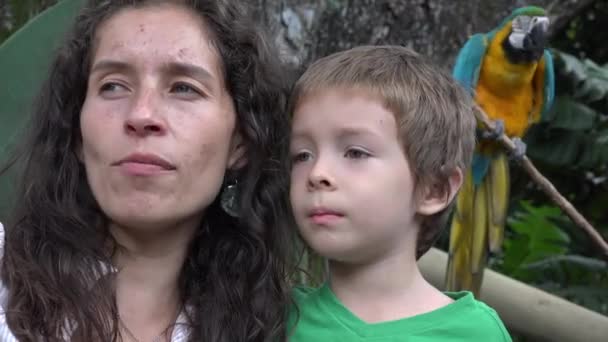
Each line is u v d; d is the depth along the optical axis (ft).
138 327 5.61
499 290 9.41
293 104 5.72
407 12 9.98
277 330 5.75
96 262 5.48
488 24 11.00
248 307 5.85
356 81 5.44
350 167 5.35
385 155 5.39
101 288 5.41
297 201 5.46
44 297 5.24
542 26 11.80
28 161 5.81
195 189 5.31
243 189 5.94
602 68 13.44
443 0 10.20
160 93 5.31
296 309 5.77
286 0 9.26
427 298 5.67
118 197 5.17
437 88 5.69
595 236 8.95
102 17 5.59
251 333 5.77
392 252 5.58
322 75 5.56
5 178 6.57
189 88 5.39
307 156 5.50
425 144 5.52
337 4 9.55
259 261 5.97
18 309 5.15
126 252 5.57
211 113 5.41
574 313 9.13
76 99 5.68
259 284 5.91
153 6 5.54
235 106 5.73
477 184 11.56
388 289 5.58
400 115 5.44
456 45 10.42
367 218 5.32
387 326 5.45
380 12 9.81
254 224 5.96
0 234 5.55
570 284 13.71
